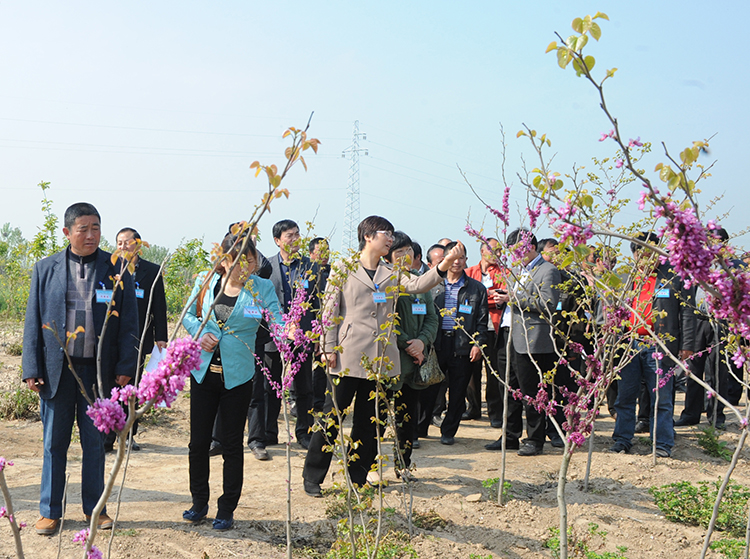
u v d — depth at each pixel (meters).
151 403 1.82
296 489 5.29
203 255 10.54
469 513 4.74
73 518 4.37
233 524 4.37
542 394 3.73
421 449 6.77
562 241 2.27
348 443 3.76
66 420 4.10
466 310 6.99
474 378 8.45
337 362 4.80
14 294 10.69
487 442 7.15
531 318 6.20
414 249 6.59
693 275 1.97
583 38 1.97
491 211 3.70
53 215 8.95
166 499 4.94
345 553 3.65
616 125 2.00
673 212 1.92
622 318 3.29
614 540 4.35
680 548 4.26
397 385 5.36
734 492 4.97
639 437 7.05
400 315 5.55
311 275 3.88
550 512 4.80
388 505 4.80
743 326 2.13
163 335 6.21
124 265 2.65
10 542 3.91
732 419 8.30
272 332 3.80
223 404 4.26
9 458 5.95
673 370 6.00
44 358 4.07
